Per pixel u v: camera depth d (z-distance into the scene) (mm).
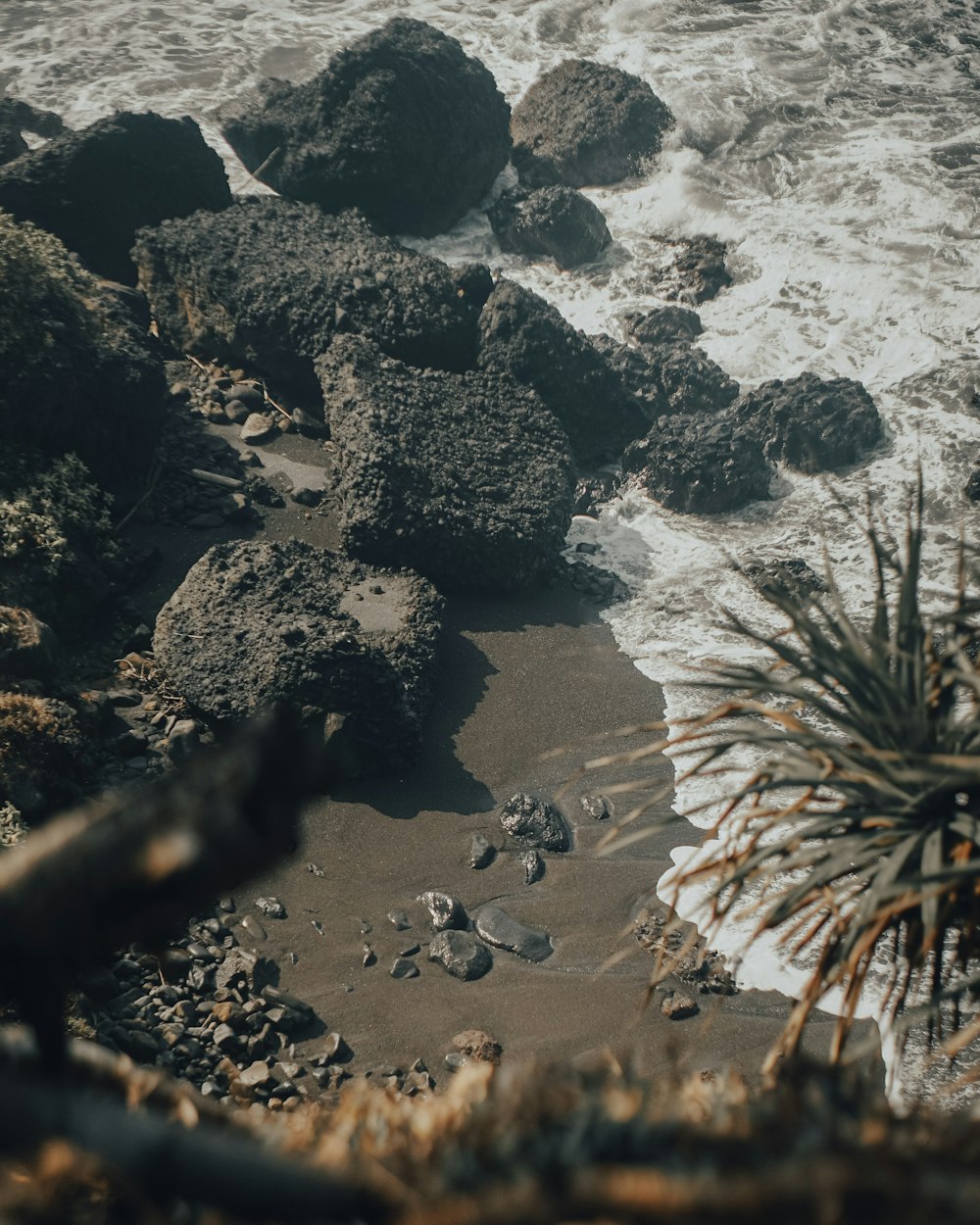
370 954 11250
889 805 3877
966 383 21422
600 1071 1765
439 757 14125
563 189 25344
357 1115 2133
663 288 24484
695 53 31969
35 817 11328
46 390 15633
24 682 12688
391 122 24219
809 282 24250
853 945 3582
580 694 15352
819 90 30344
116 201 21078
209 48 31562
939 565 17703
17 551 14211
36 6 32906
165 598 15609
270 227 21094
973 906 3625
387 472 16734
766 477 19438
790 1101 1770
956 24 33125
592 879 12422
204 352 20266
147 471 17203
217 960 10781
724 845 4160
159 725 13547
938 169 27281
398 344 19328
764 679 4160
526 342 19594
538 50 32531
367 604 15656
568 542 18625
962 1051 9297
